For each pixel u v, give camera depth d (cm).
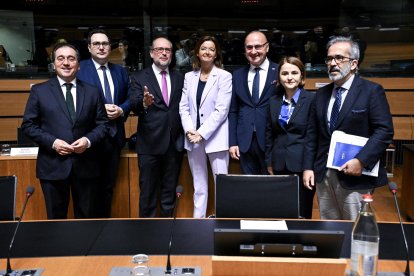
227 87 314
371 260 143
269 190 227
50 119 272
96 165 293
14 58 617
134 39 641
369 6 627
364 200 147
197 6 640
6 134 588
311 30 642
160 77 323
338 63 228
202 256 167
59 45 277
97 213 336
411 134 587
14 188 221
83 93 282
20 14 613
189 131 313
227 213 227
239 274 133
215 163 325
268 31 652
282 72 275
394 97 602
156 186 337
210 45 311
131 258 166
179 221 205
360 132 234
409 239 182
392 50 628
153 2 632
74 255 169
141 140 325
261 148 306
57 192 283
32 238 187
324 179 248
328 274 130
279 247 133
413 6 615
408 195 402
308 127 262
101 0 628
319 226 193
